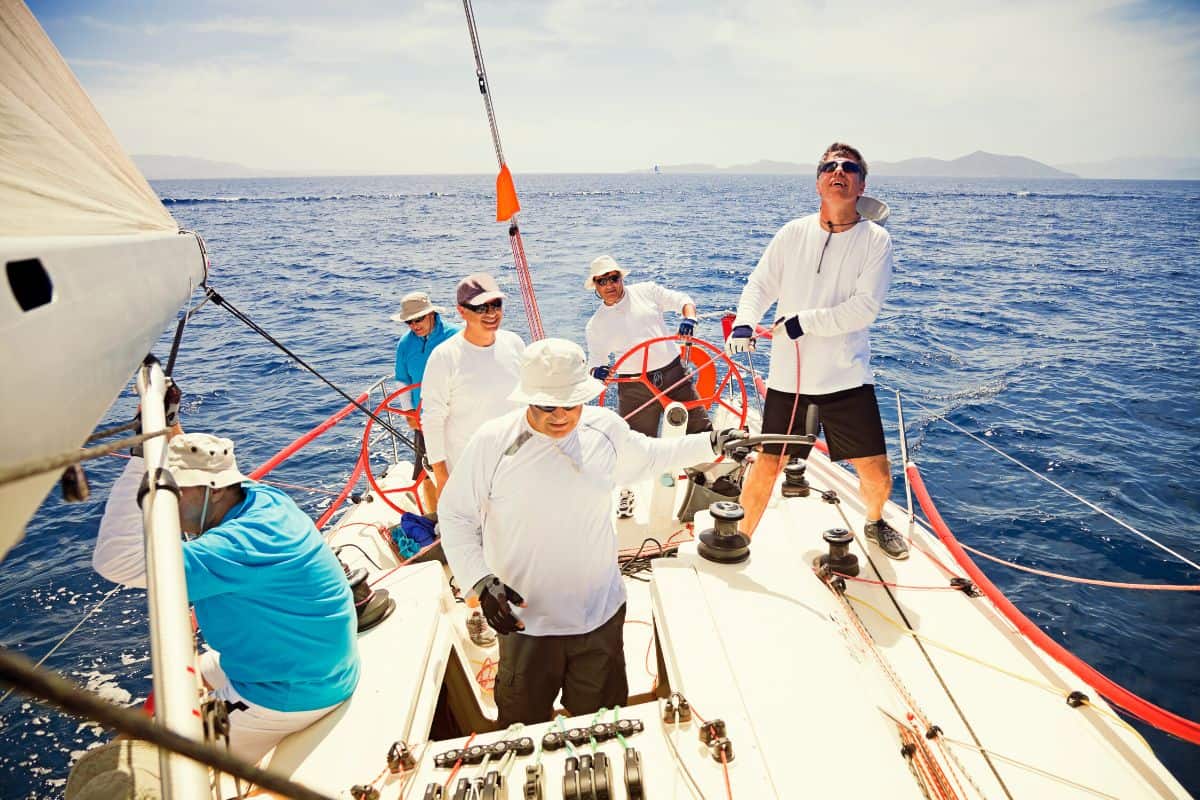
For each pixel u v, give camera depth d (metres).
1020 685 2.24
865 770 1.60
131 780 1.45
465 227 44.41
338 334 13.89
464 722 2.49
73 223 1.11
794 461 3.60
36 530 6.07
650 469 2.13
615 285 4.54
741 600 2.16
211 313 16.05
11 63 1.15
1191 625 4.68
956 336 13.45
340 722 1.93
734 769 1.60
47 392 0.68
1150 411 9.02
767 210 61.03
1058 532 5.93
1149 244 36.19
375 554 3.51
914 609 2.63
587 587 2.05
